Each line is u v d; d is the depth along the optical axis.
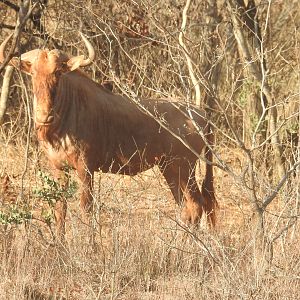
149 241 27.48
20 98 45.44
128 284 25.52
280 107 40.88
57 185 28.88
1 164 39.38
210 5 43.50
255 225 27.23
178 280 25.69
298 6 47.84
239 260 25.19
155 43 41.91
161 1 41.91
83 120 31.53
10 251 26.80
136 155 32.69
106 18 41.09
